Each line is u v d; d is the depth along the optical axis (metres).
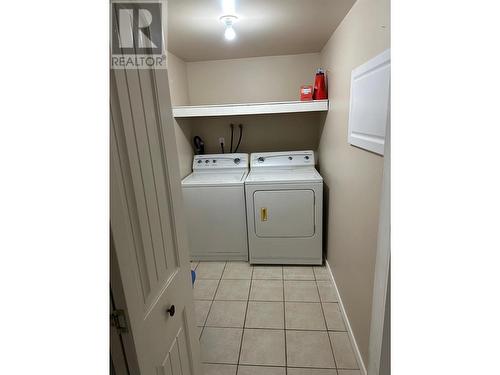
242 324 2.04
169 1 1.56
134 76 0.77
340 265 2.16
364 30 1.47
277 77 3.21
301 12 1.78
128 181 0.72
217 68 3.26
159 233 0.91
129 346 0.72
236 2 1.59
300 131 3.36
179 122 2.93
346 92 1.88
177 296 1.04
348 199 1.86
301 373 1.63
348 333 1.90
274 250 2.79
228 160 3.23
